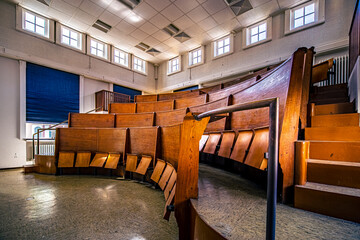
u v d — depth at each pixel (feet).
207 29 16.66
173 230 4.20
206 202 2.97
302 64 3.01
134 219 4.71
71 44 16.88
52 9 14.08
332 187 2.64
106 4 13.51
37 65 14.80
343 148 3.19
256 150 3.67
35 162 11.25
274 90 3.69
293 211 2.57
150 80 24.59
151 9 13.98
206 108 7.38
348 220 2.27
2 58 13.25
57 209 5.38
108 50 19.63
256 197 3.23
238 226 2.17
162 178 5.96
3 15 13.07
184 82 21.79
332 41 11.61
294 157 2.94
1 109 13.07
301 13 13.20
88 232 4.15
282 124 2.97
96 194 6.66
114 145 9.90
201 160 8.23
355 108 5.00
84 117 11.42
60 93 16.08
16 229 4.31
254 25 15.76
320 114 5.39
